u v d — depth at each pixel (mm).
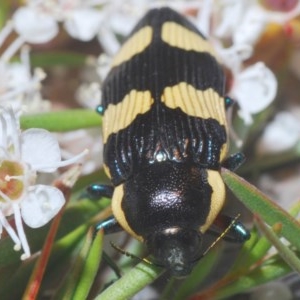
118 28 100
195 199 85
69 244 87
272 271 84
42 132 85
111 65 93
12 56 100
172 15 92
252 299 90
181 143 86
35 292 83
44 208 84
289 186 100
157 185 85
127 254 86
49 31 99
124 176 86
